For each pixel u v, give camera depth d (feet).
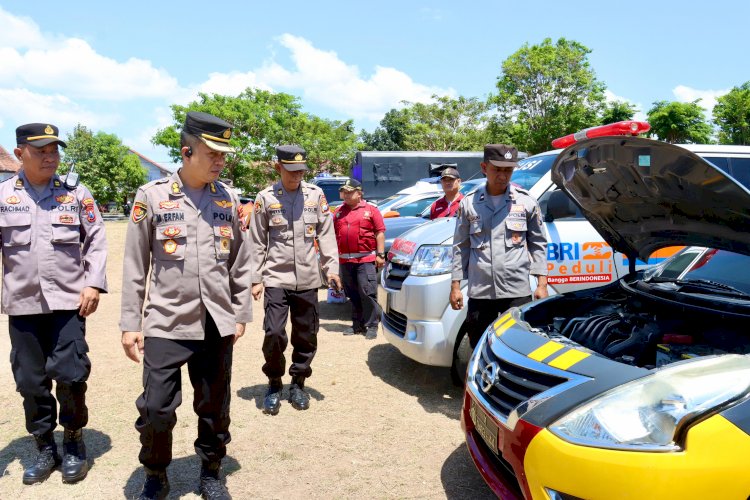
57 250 10.50
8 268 10.37
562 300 11.66
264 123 110.83
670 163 8.79
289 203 13.94
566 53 91.61
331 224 14.74
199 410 9.91
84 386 10.83
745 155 17.87
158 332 9.25
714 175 8.34
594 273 15.76
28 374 10.45
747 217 8.80
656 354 8.99
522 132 94.07
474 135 127.24
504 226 13.16
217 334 9.70
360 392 15.53
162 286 9.31
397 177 55.83
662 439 6.57
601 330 10.02
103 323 23.58
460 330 14.76
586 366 7.88
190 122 9.14
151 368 9.25
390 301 16.06
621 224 11.57
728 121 102.47
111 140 151.33
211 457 10.07
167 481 9.99
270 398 14.12
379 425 13.35
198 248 9.38
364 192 55.16
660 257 14.30
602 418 7.02
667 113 99.19
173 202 9.34
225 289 9.64
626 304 11.12
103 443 12.40
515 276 13.16
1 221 10.27
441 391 15.61
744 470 6.20
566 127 92.79
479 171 57.41
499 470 8.89
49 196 10.62
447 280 14.73
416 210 33.19
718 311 9.01
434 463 11.56
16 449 12.12
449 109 130.62
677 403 6.68
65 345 10.52
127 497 10.27
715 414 6.48
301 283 13.96
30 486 10.63
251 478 10.96
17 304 10.29
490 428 8.61
